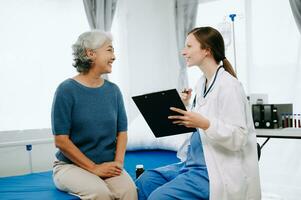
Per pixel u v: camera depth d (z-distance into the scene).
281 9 3.32
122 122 2.01
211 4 3.80
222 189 1.61
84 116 1.82
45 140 2.93
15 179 2.13
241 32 3.57
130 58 3.92
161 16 4.19
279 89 3.35
